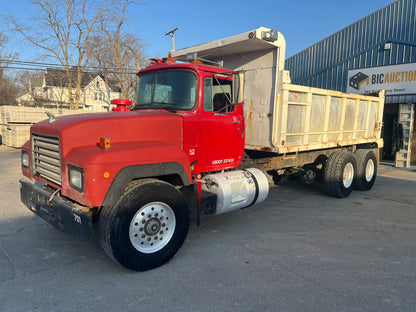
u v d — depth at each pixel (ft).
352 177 24.85
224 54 20.10
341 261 13.32
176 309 9.78
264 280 11.64
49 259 13.24
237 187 16.21
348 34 47.19
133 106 17.43
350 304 10.13
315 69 52.31
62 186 11.79
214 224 18.15
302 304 10.11
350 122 25.53
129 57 101.81
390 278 11.88
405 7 40.68
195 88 14.82
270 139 18.30
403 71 41.37
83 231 10.72
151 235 12.26
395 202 23.49
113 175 11.01
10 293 10.54
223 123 16.07
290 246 14.93
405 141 42.65
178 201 12.85
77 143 11.66
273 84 17.99
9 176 30.71
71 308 9.77
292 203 22.97
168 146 12.78
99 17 88.99
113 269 12.43
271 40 16.62
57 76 103.30
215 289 10.98
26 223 17.49
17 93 130.21
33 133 13.91
